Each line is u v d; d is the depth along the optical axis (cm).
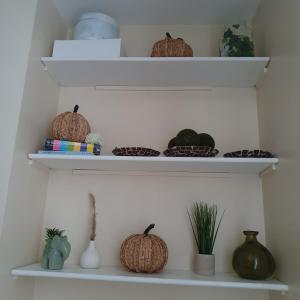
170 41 137
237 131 145
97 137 129
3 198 105
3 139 111
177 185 139
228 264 128
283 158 111
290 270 101
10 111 113
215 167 129
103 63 133
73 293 130
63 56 134
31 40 121
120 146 146
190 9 152
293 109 102
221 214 135
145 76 144
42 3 133
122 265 125
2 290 104
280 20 118
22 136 116
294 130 101
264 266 109
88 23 141
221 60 129
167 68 136
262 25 142
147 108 151
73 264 131
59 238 120
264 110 137
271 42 129
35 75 126
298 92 99
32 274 109
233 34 140
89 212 139
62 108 153
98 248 134
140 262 114
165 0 146
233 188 138
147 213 137
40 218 135
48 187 143
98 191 141
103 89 155
